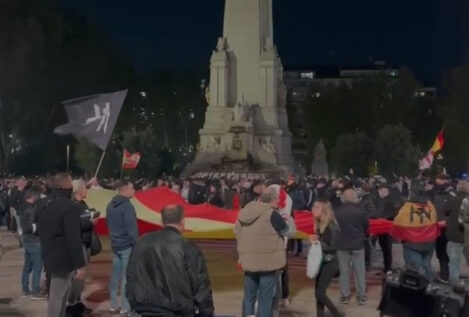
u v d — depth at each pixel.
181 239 8.22
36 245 16.39
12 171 81.62
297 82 196.00
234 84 59.47
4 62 75.12
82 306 12.17
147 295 8.05
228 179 46.34
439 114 101.62
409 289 9.49
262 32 59.78
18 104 78.44
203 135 58.72
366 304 16.11
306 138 117.00
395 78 118.94
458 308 9.05
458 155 93.50
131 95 100.88
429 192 24.25
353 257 16.02
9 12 76.38
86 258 12.38
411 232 16.27
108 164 68.25
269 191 12.57
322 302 13.65
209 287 8.24
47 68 80.81
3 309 15.32
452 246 16.80
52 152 83.62
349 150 85.06
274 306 13.01
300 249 24.72
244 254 12.41
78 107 13.87
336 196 23.08
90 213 12.39
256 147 57.94
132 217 14.32
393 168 82.88
